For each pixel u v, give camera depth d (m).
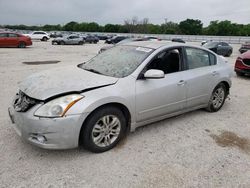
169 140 3.68
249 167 3.08
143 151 3.32
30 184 2.57
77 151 3.24
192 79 4.16
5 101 5.14
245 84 8.08
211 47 18.88
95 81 3.21
